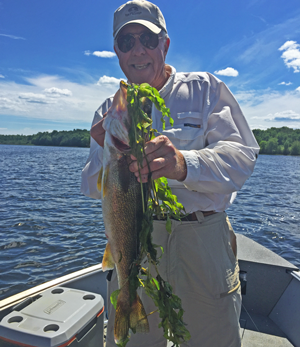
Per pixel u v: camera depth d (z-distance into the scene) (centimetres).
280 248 851
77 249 770
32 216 1131
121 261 150
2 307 226
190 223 194
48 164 4272
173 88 204
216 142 190
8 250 761
